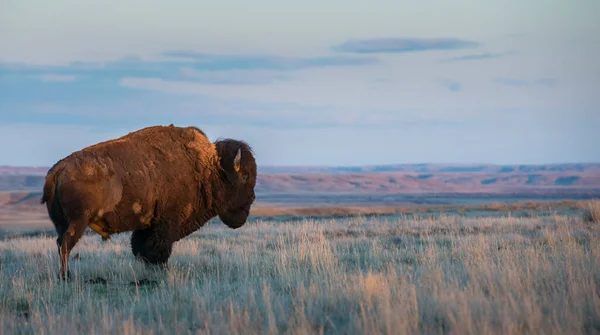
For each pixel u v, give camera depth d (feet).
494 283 109.09
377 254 161.79
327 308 102.63
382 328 86.94
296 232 238.07
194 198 153.58
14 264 168.66
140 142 146.30
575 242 171.94
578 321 86.69
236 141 162.40
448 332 86.94
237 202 161.07
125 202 139.64
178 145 151.84
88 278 140.87
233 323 92.63
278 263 145.48
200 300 107.96
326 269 135.54
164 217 148.56
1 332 93.20
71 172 132.26
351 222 296.92
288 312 100.63
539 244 182.19
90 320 99.66
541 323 86.07
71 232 130.52
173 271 139.64
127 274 143.54
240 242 215.31
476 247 161.27
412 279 123.54
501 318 88.12
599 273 115.44
